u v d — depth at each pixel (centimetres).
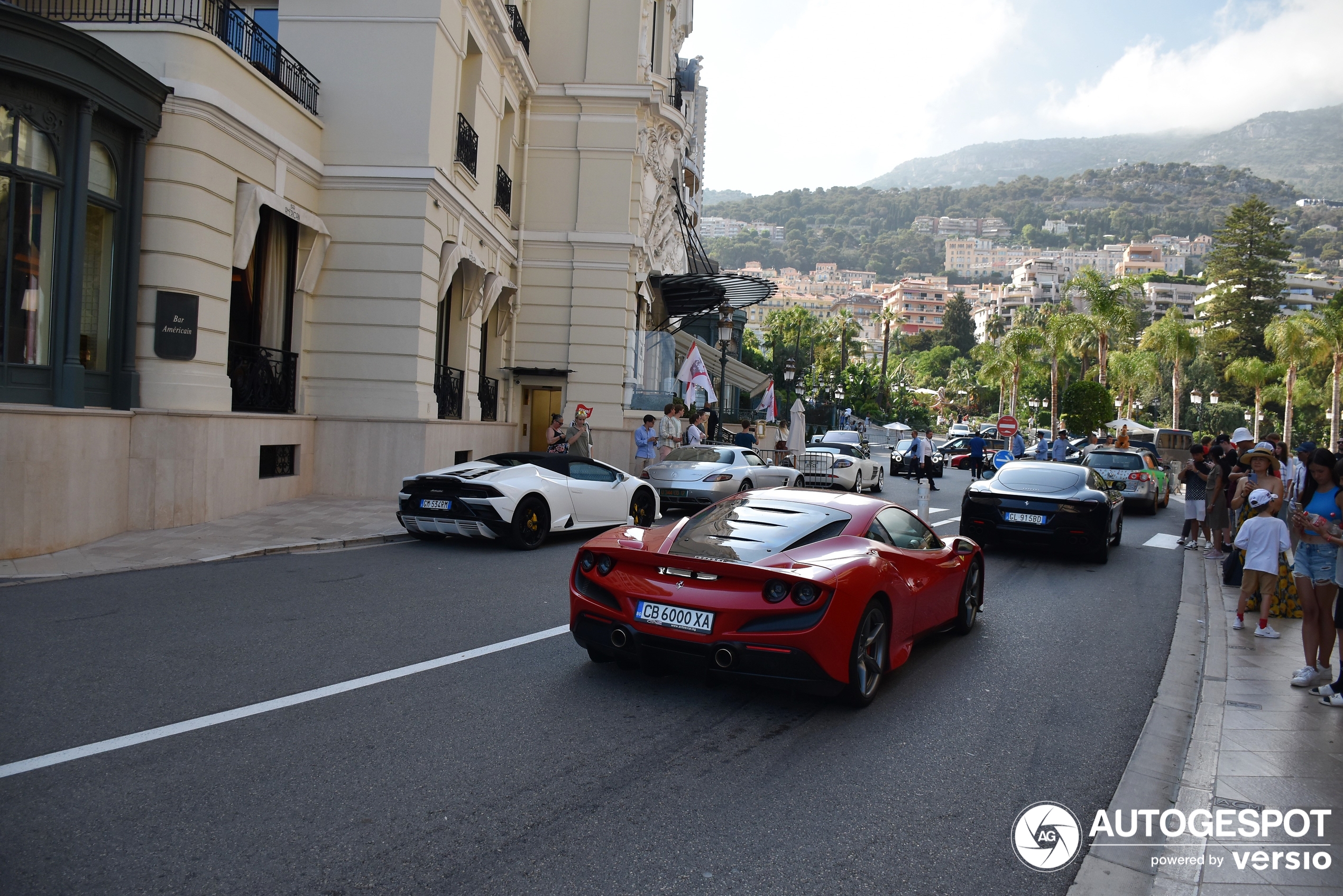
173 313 1070
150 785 366
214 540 974
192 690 487
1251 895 314
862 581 508
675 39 2702
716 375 3425
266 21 1504
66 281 927
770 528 561
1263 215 8900
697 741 454
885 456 4984
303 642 596
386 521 1172
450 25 1503
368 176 1422
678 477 1459
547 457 1140
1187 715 535
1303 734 488
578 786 390
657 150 2298
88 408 973
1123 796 407
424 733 443
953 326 15950
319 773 388
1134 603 911
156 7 1174
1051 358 7306
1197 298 16638
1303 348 5609
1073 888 321
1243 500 1019
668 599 496
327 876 302
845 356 8831
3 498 818
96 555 870
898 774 425
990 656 664
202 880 295
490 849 328
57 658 532
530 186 2142
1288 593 840
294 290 1408
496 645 611
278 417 1279
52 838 317
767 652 472
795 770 422
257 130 1199
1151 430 5106
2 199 872
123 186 1033
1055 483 1188
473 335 1797
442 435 1513
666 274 2341
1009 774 432
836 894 310
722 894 305
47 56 877
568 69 2141
